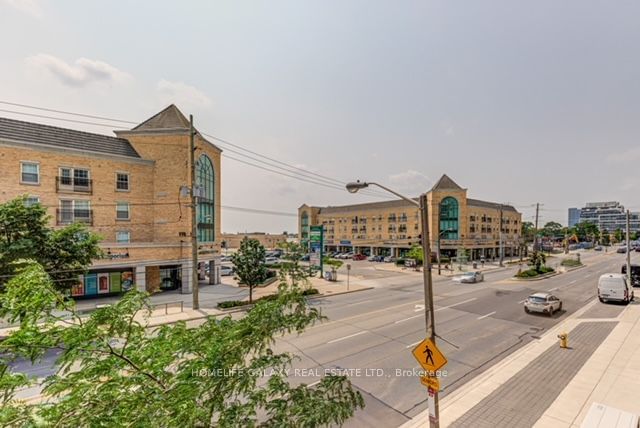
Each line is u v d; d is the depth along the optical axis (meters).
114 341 3.86
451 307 21.88
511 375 10.70
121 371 3.63
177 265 29.95
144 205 28.84
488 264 57.91
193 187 22.09
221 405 3.70
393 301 24.25
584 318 18.50
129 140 29.70
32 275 3.33
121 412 3.00
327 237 89.62
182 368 3.72
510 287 30.95
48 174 24.66
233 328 4.21
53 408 2.84
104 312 3.49
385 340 14.46
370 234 78.06
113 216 27.39
